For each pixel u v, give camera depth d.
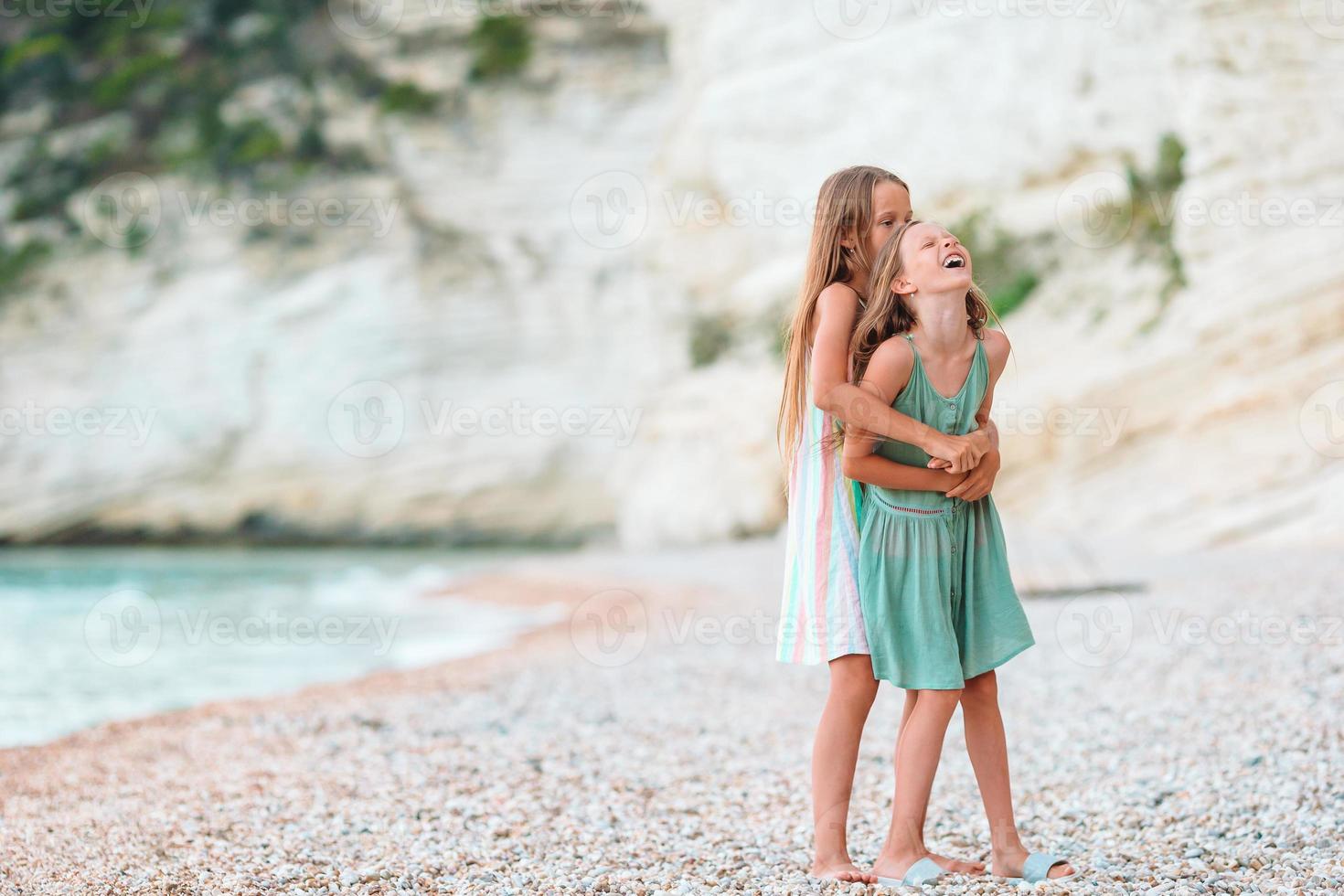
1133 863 4.12
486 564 24.66
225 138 33.06
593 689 8.54
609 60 32.56
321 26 33.97
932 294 3.91
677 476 25.16
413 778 5.75
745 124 25.50
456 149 32.78
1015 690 7.57
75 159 33.12
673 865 4.29
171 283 32.12
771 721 7.14
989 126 20.53
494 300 31.72
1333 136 14.90
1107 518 14.73
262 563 25.95
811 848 4.51
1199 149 15.78
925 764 3.96
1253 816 4.59
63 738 7.29
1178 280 16.81
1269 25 15.35
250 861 4.32
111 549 30.47
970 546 4.01
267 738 6.98
